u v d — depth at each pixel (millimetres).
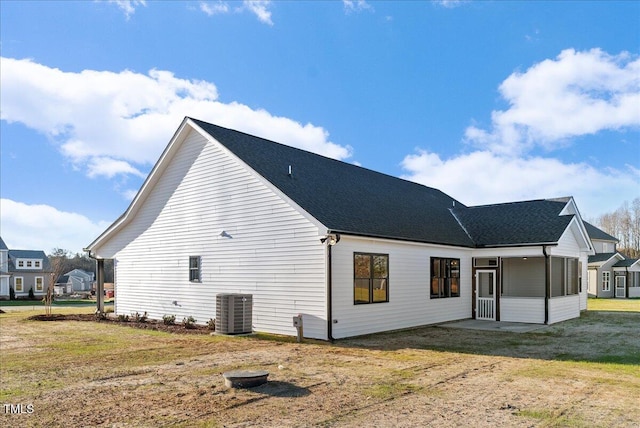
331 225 12547
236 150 15352
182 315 16516
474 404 6430
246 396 6777
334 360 9695
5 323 17406
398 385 7500
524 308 17594
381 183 20750
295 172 15914
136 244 18812
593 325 16672
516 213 20719
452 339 12930
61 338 13086
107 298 47344
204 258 15891
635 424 5582
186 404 6344
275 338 12852
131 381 7738
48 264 54938
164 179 17766
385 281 14562
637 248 62156
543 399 6727
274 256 13672
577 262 20719
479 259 19109
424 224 17734
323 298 12422
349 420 5680
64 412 5988
